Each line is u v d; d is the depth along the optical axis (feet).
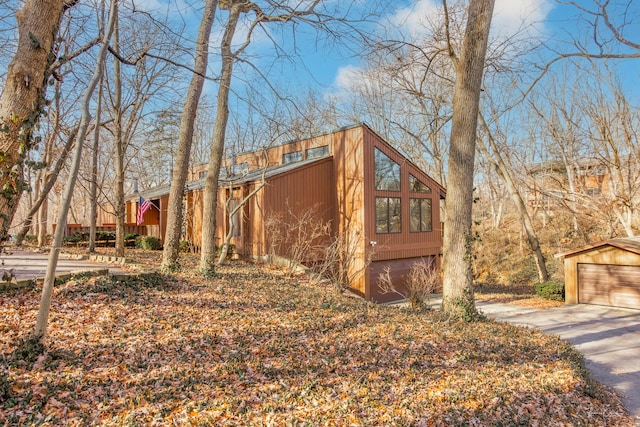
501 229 92.99
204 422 12.35
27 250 43.16
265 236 49.90
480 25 29.37
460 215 29.78
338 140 55.62
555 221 84.69
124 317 20.76
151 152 90.12
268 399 14.26
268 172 54.75
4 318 18.20
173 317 21.93
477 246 82.64
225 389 14.67
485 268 79.41
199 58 32.24
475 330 26.37
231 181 51.93
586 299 46.44
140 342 17.95
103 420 11.87
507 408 15.46
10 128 13.21
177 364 16.30
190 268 38.09
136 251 54.34
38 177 51.19
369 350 20.40
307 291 34.53
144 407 12.84
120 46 38.65
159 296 25.32
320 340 21.26
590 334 32.71
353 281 51.26
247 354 18.22
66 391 13.12
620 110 55.36
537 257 57.82
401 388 16.14
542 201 83.97
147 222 70.95
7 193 13.16
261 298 28.89
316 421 13.01
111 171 81.46
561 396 17.37
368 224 51.65
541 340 25.72
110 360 15.92
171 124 68.28
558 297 49.39
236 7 34.91
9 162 13.17
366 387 15.96
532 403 16.19
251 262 49.37
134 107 45.50
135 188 86.12
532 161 86.63
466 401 15.53
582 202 65.00
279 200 51.42
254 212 51.90
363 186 51.62
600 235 69.87
